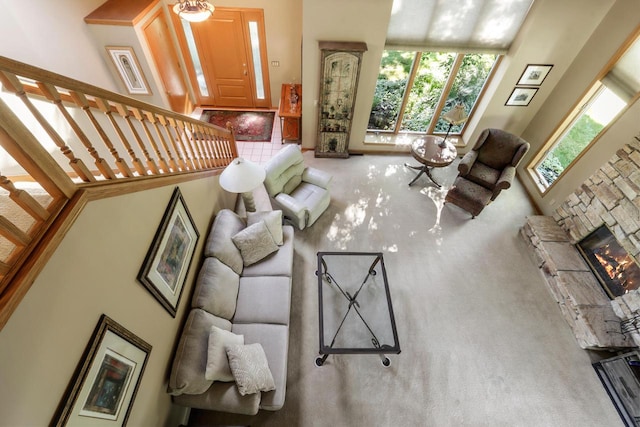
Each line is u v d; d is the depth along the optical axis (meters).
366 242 4.21
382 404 2.90
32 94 2.23
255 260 3.33
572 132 4.39
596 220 3.66
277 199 3.94
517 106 4.91
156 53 4.90
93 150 1.64
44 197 1.55
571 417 2.92
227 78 5.96
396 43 4.26
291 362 3.11
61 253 1.38
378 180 5.12
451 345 3.32
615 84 3.70
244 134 5.86
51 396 1.32
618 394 2.98
